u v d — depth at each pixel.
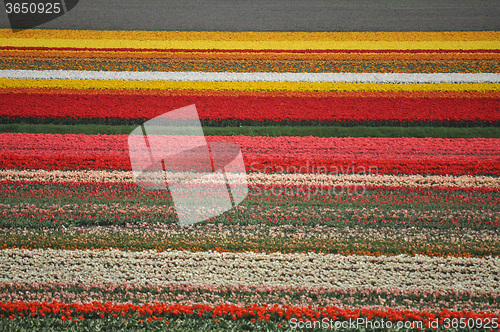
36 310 8.39
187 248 10.23
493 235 10.64
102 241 10.37
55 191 12.00
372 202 11.67
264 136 14.53
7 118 15.21
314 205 11.60
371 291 9.13
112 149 13.73
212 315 8.21
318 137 14.41
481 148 13.73
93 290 9.16
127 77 18.23
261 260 9.89
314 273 9.58
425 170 12.77
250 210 11.41
